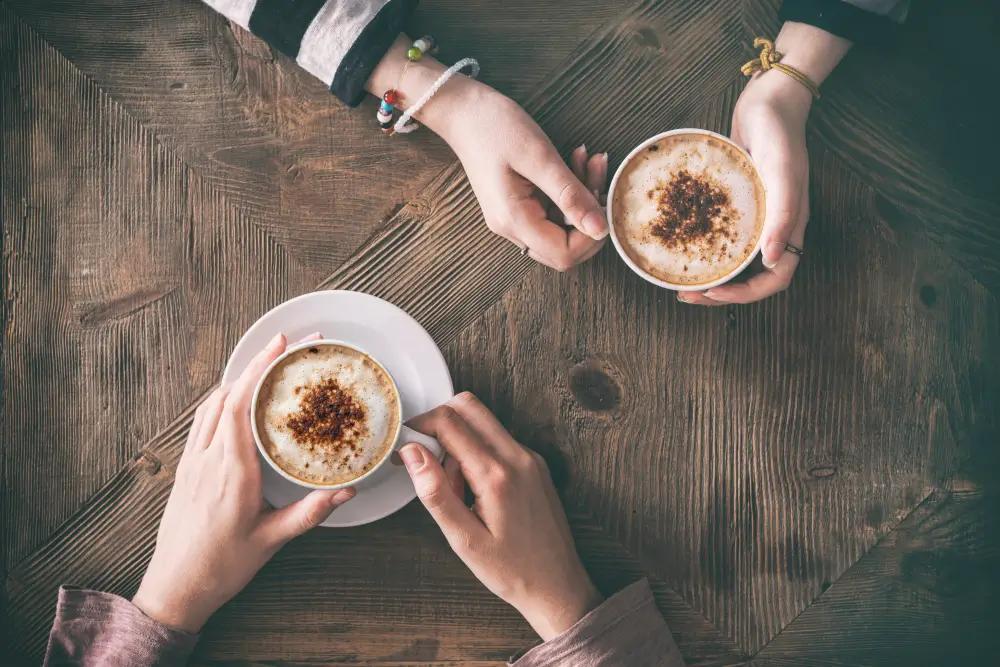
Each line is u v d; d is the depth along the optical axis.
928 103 0.92
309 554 0.90
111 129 0.91
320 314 0.85
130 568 0.90
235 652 0.90
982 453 0.92
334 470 0.81
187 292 0.91
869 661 0.91
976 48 0.92
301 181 0.91
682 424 0.92
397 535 0.90
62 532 0.90
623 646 0.86
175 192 0.91
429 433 0.85
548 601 0.86
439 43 0.92
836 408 0.92
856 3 0.86
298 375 0.82
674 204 0.83
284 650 0.90
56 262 0.91
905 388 0.92
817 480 0.92
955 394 0.92
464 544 0.84
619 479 0.91
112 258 0.91
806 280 0.92
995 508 0.92
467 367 0.91
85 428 0.91
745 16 0.92
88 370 0.91
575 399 0.91
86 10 0.92
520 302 0.91
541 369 0.91
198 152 0.91
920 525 0.92
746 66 0.88
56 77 0.92
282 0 0.84
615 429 0.91
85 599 0.87
